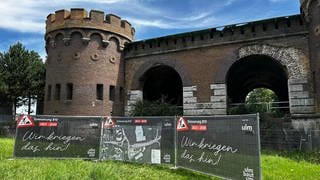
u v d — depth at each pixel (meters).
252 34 23.17
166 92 34.53
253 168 8.48
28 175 9.13
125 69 28.27
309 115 20.56
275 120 20.92
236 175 9.08
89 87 25.97
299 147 19.36
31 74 41.44
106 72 26.77
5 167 10.41
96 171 9.78
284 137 19.83
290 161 14.82
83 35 26.42
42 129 13.47
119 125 13.23
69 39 26.53
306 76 21.28
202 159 10.47
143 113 25.33
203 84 24.28
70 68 26.22
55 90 26.53
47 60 28.09
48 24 27.98
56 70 26.73
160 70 28.80
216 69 24.02
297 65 21.67
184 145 11.30
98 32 26.83
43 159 13.05
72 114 25.58
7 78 40.41
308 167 13.07
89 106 25.73
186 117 11.31
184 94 24.81
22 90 41.22
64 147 13.46
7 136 30.38
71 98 26.22
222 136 9.79
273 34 22.59
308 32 21.56
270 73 32.31
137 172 10.57
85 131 13.58
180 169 11.33
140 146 12.58
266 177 10.53
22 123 13.32
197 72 24.69
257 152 8.40
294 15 22.12
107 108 26.42
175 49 25.84
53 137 13.48
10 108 42.12
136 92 27.34
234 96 35.50
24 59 41.72
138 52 27.73
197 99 24.28
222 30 24.12
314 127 20.22
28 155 13.16
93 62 26.42
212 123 10.23
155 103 26.39
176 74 31.66
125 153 12.91
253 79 35.81
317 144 19.11
